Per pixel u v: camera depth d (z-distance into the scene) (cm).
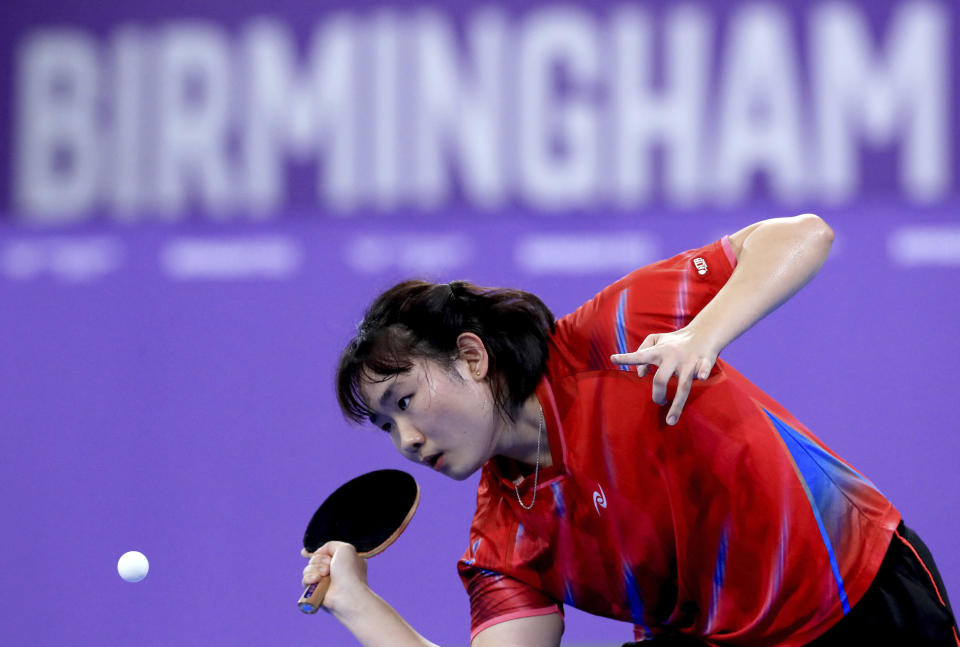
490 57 1262
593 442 548
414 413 538
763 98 1222
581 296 1228
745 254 536
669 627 606
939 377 1155
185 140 1295
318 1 1291
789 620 553
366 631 572
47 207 1299
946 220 1186
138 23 1315
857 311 1172
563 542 577
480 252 1242
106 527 1193
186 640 1159
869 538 550
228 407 1218
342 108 1278
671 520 551
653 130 1234
